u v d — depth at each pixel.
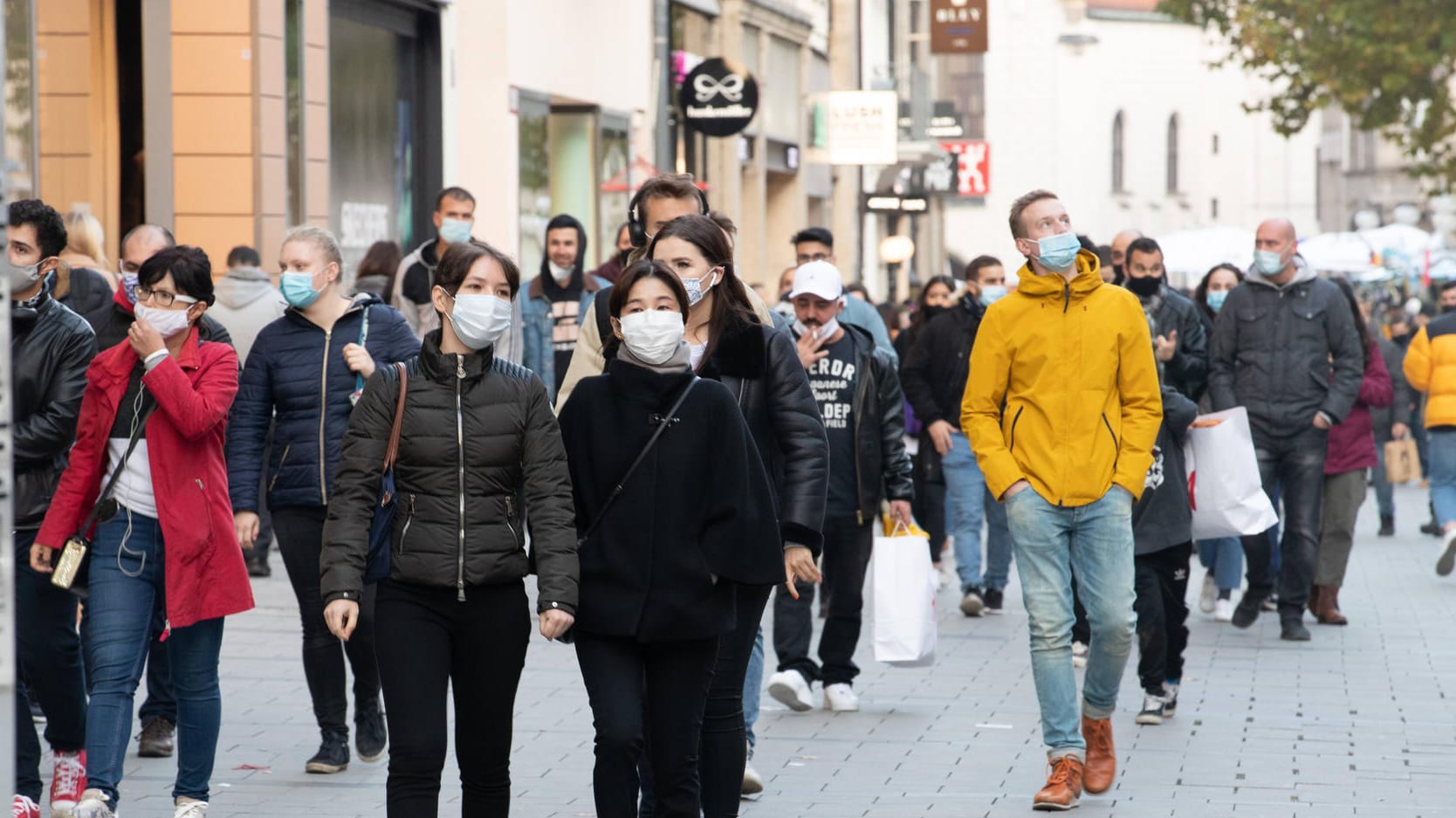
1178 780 13.49
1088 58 135.38
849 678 16.25
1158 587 15.44
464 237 17.67
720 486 9.95
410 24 32.34
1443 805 12.73
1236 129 152.25
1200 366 20.03
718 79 38.19
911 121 78.19
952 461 22.14
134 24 25.92
